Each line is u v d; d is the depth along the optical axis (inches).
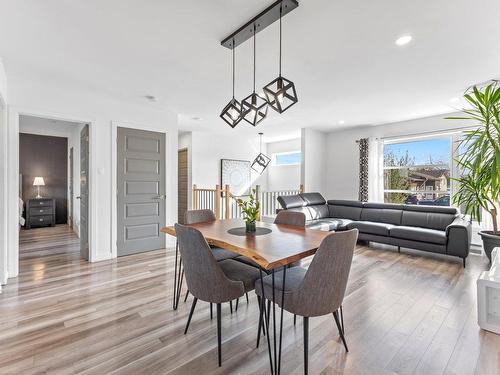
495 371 63.4
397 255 163.5
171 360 67.2
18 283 116.0
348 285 115.8
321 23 80.9
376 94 146.8
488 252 139.2
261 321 74.0
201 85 132.6
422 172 205.9
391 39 90.3
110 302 98.3
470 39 90.1
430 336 77.6
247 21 80.1
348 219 213.8
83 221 158.7
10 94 123.3
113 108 155.2
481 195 136.8
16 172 125.0
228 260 89.0
